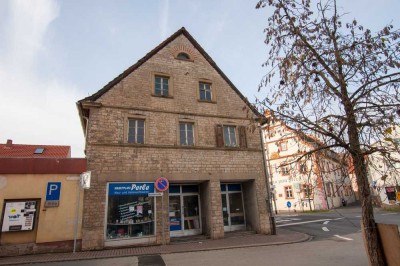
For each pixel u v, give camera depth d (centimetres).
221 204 1432
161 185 1312
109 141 1305
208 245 1191
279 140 537
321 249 1012
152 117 1428
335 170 486
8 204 1110
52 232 1125
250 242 1235
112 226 1214
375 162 442
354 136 446
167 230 1289
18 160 1148
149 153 1356
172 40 1658
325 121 464
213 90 1636
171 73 1565
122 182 1276
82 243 1139
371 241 444
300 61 466
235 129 1628
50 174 1179
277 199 3397
